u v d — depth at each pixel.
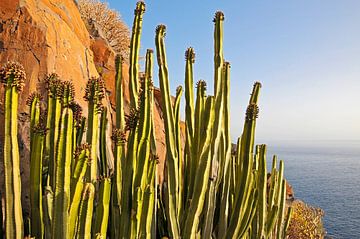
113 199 2.68
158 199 3.33
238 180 3.40
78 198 2.17
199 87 3.19
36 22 4.24
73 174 2.17
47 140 2.88
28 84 3.92
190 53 3.26
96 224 2.29
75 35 5.19
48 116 2.56
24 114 3.76
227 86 3.30
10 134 2.14
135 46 3.25
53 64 4.24
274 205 3.81
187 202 3.06
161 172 5.90
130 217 2.49
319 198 48.62
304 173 107.75
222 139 3.25
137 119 2.60
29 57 4.06
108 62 6.03
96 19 7.68
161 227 3.18
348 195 51.81
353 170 125.00
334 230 27.53
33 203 2.44
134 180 2.55
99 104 2.53
